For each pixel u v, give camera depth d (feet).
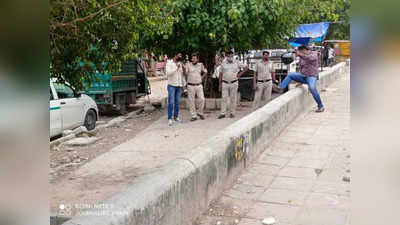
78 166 21.80
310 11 41.55
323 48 80.59
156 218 9.50
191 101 34.22
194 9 35.22
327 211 13.05
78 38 14.17
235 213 13.00
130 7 14.39
